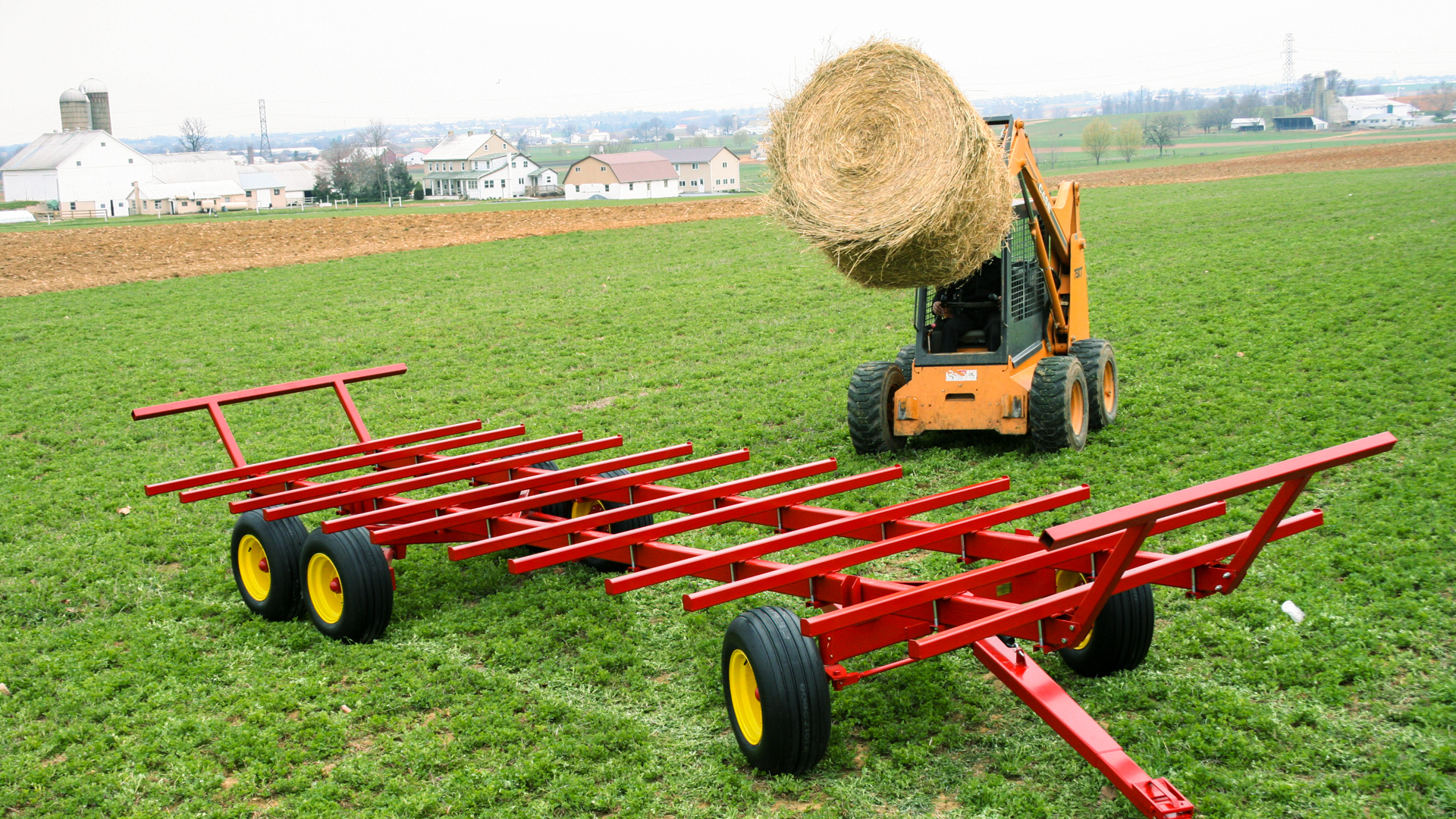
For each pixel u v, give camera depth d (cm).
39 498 938
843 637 427
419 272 2552
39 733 512
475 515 587
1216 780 405
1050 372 847
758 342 1513
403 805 423
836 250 745
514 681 536
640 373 1358
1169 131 12912
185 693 544
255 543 648
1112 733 445
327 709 519
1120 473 789
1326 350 1126
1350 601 549
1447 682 463
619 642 574
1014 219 823
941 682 503
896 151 720
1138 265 1978
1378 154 5991
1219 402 966
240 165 10581
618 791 431
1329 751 421
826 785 421
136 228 3931
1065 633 419
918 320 866
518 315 1869
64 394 1391
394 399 1292
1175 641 527
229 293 2300
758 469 902
